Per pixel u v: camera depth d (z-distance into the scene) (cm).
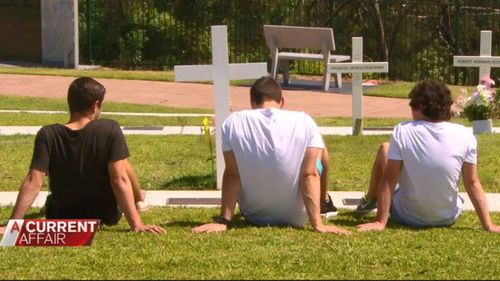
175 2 2417
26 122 1388
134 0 2405
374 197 796
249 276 583
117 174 696
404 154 722
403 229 722
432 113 726
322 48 1881
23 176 995
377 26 2458
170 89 1847
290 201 713
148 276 583
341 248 652
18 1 2502
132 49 2353
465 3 2441
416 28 2486
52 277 582
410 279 582
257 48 2409
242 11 2423
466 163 725
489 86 1317
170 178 982
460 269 604
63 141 691
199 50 2394
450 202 728
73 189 700
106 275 586
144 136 1252
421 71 2403
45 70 2100
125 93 1800
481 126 1273
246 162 704
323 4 2428
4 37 2503
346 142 1202
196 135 1264
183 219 784
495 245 670
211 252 641
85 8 2356
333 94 1819
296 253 637
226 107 934
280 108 742
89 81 705
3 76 1989
